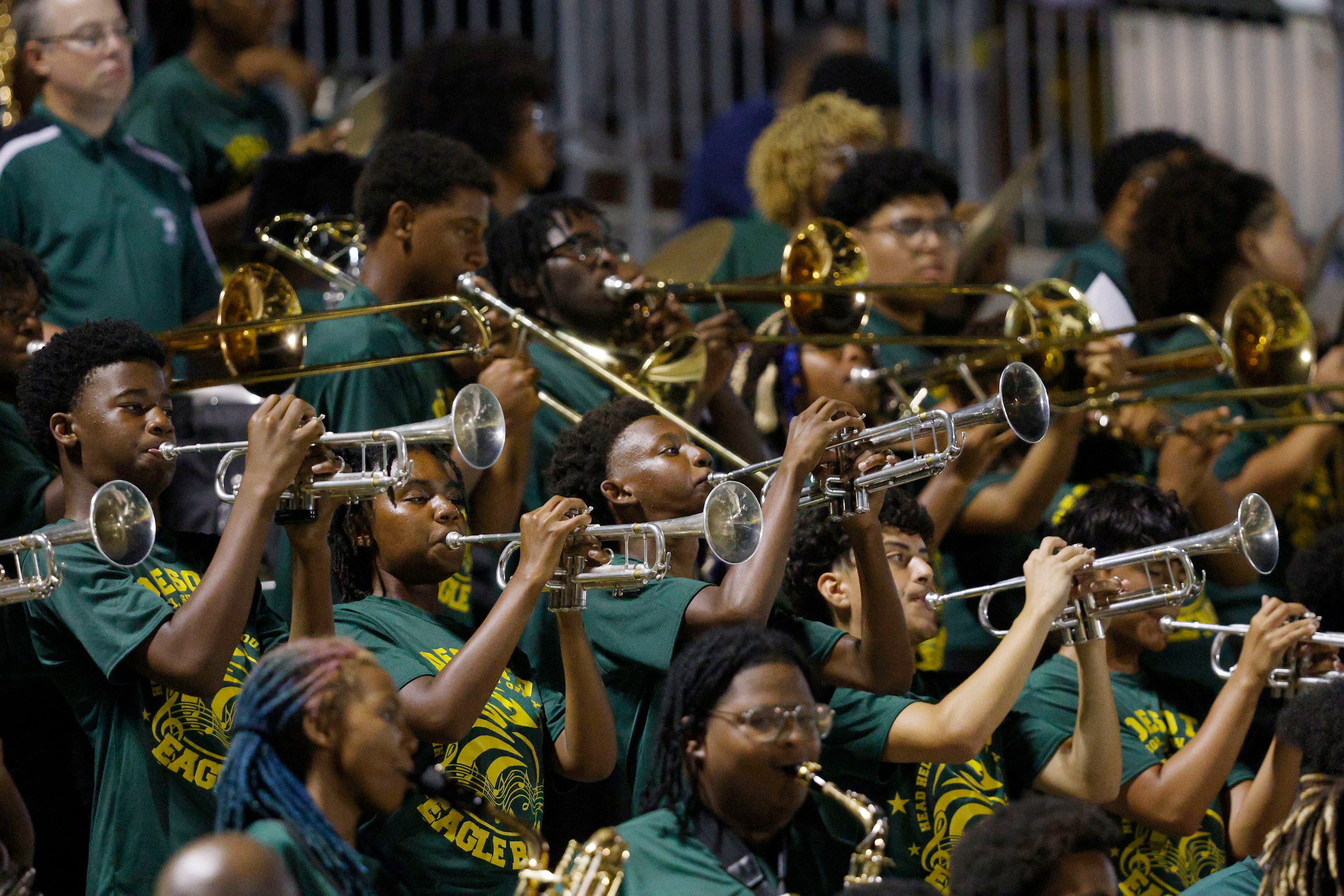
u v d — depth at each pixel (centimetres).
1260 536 1288
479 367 1475
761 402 1667
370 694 895
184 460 1405
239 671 1150
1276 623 1300
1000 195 1967
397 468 1104
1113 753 1248
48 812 1201
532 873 964
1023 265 2628
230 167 1931
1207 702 1442
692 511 1235
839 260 1633
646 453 1245
